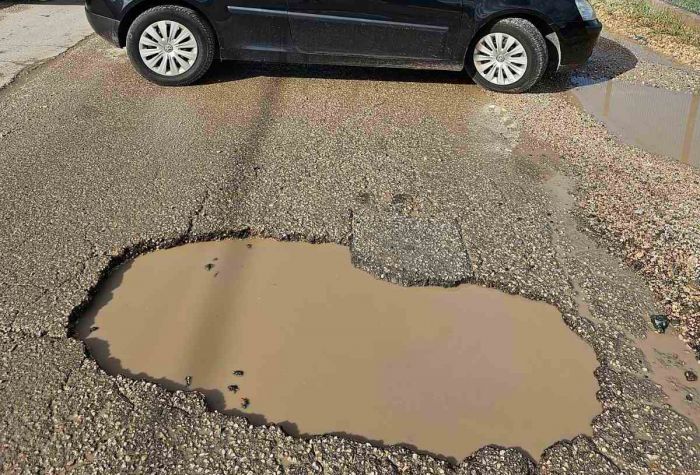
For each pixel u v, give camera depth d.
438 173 4.08
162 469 2.16
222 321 2.84
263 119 4.79
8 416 2.33
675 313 2.92
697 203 3.82
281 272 3.16
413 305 2.97
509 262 3.23
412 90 5.46
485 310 2.96
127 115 4.82
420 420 2.39
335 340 2.75
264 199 3.71
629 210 3.72
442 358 2.68
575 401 2.49
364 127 4.71
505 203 3.76
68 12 7.93
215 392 2.48
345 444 2.27
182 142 4.39
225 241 3.40
